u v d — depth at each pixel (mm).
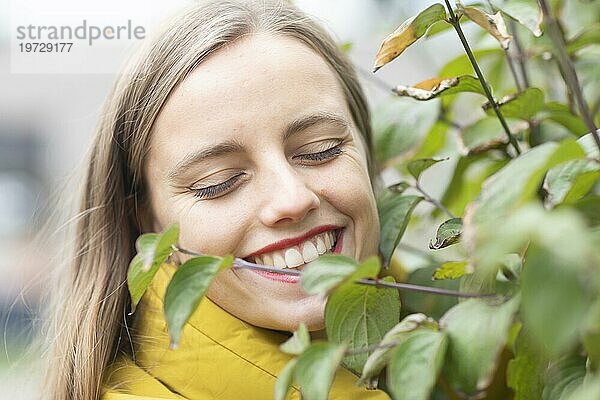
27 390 1011
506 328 492
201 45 756
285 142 740
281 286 737
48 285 1048
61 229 1006
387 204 856
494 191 468
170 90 764
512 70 857
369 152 958
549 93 1017
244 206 730
